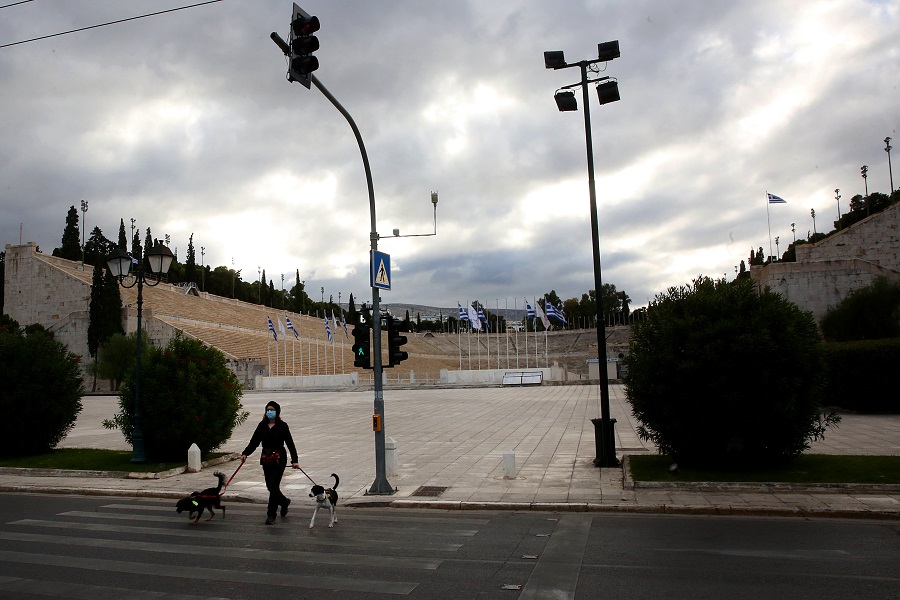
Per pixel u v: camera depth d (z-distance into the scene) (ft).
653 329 47.73
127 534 33.50
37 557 28.76
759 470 45.11
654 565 26.00
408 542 30.86
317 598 22.54
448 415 102.68
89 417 115.96
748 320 44.52
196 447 56.34
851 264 155.63
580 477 47.73
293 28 32.94
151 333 228.43
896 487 38.78
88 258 322.14
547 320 207.92
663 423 46.16
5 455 63.36
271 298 437.17
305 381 209.87
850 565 25.58
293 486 48.11
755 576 24.22
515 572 25.39
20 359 63.57
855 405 89.51
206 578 25.17
